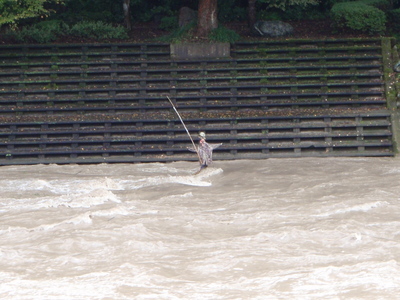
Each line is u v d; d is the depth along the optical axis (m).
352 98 76.25
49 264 32.44
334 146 69.56
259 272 30.75
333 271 30.27
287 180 54.72
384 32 88.38
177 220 40.81
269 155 69.06
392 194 46.97
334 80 78.25
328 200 45.59
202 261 32.38
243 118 72.31
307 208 43.03
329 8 99.62
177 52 81.94
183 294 28.09
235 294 27.98
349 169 59.56
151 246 34.81
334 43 83.75
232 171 60.38
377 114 72.38
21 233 38.44
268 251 33.94
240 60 80.50
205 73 79.50
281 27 88.38
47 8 96.19
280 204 44.91
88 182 54.72
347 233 36.34
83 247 35.34
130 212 43.47
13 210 45.12
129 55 82.62
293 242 35.47
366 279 29.11
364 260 32.06
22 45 82.94
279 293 27.97
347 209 42.28
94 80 78.19
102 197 47.84
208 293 28.19
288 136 70.19
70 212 43.66
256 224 39.56
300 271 30.55
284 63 80.81
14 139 71.06
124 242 35.50
